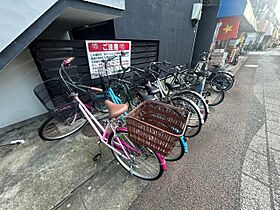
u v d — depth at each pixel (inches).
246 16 266.7
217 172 67.6
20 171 66.1
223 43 363.6
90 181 62.2
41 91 76.7
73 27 137.3
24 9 46.4
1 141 86.0
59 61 90.8
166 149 48.6
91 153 77.2
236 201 55.0
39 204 53.2
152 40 159.2
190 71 136.6
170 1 159.5
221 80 154.9
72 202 54.1
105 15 81.1
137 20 133.6
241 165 71.3
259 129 100.8
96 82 117.3
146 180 62.9
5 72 88.7
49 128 86.2
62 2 57.6
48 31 128.0
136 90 118.3
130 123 52.4
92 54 107.7
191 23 211.9
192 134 94.0
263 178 64.4
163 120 66.2
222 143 87.1
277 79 231.9
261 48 1032.8
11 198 55.1
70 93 66.6
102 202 54.3
